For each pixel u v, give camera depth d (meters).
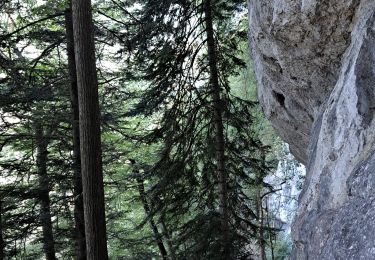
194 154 9.87
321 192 4.14
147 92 10.14
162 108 10.57
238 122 10.05
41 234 11.09
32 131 12.16
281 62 5.85
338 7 4.52
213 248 9.00
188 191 9.84
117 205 16.09
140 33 9.91
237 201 9.98
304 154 7.53
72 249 11.79
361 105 3.64
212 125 9.91
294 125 7.04
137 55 10.26
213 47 9.89
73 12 6.20
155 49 10.05
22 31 11.26
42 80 11.08
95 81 6.13
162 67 9.68
